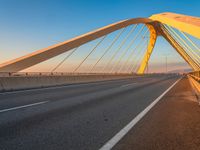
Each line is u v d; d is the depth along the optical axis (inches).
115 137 163.2
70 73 1208.8
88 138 160.9
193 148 139.3
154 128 189.8
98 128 189.9
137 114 254.2
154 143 149.3
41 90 605.3
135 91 568.1
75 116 242.2
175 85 808.9
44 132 177.0
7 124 204.4
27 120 221.3
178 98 410.9
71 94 490.6
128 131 180.1
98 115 248.2
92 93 515.2
